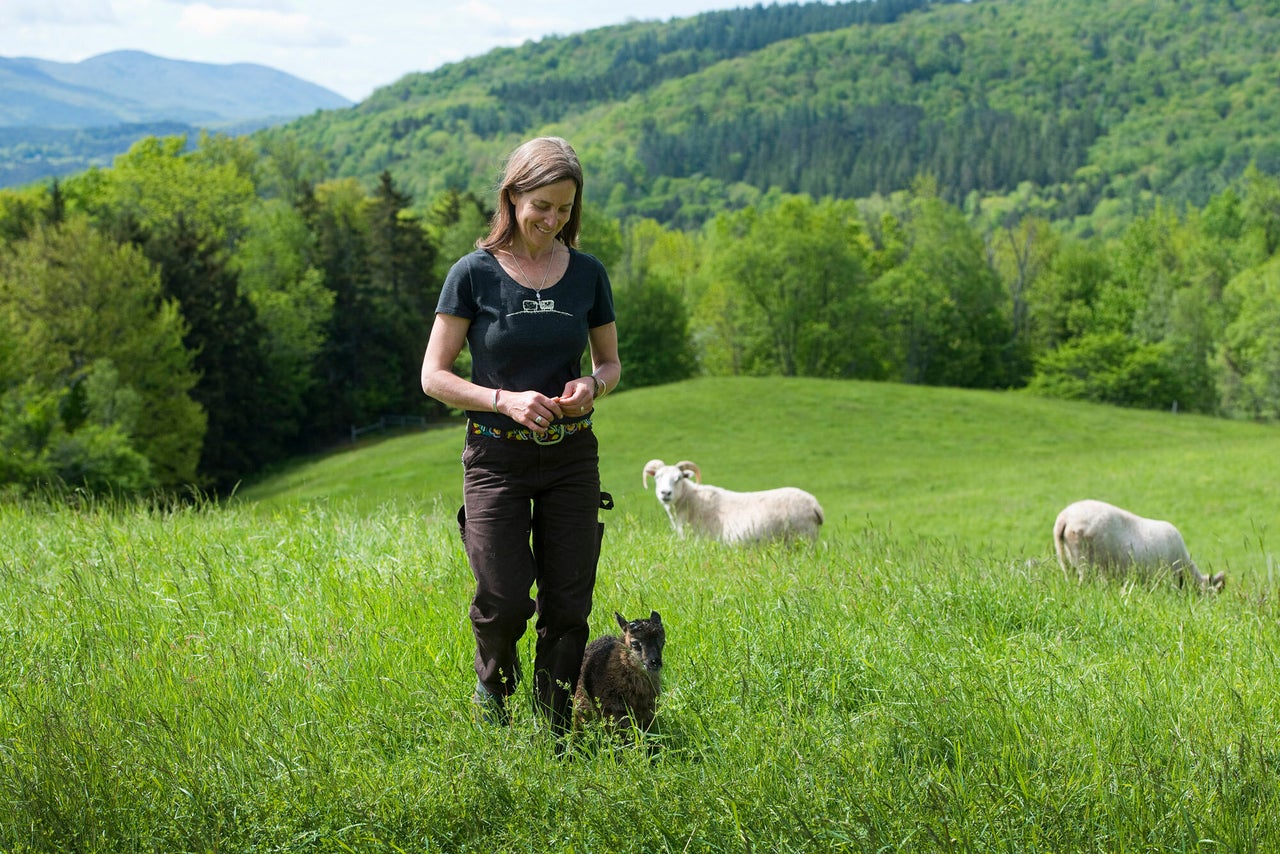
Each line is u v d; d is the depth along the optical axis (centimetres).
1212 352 8256
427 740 395
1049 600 632
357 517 807
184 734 388
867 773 351
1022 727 399
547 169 393
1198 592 934
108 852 312
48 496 941
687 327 8469
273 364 6366
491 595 398
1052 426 5212
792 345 8250
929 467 4288
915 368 8981
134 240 5497
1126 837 319
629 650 425
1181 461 3644
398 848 311
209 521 826
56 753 350
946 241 8956
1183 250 10106
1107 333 8525
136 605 549
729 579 660
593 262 428
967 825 317
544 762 368
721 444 4747
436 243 8481
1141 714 418
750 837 312
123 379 4466
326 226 7594
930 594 614
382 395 7250
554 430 399
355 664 457
